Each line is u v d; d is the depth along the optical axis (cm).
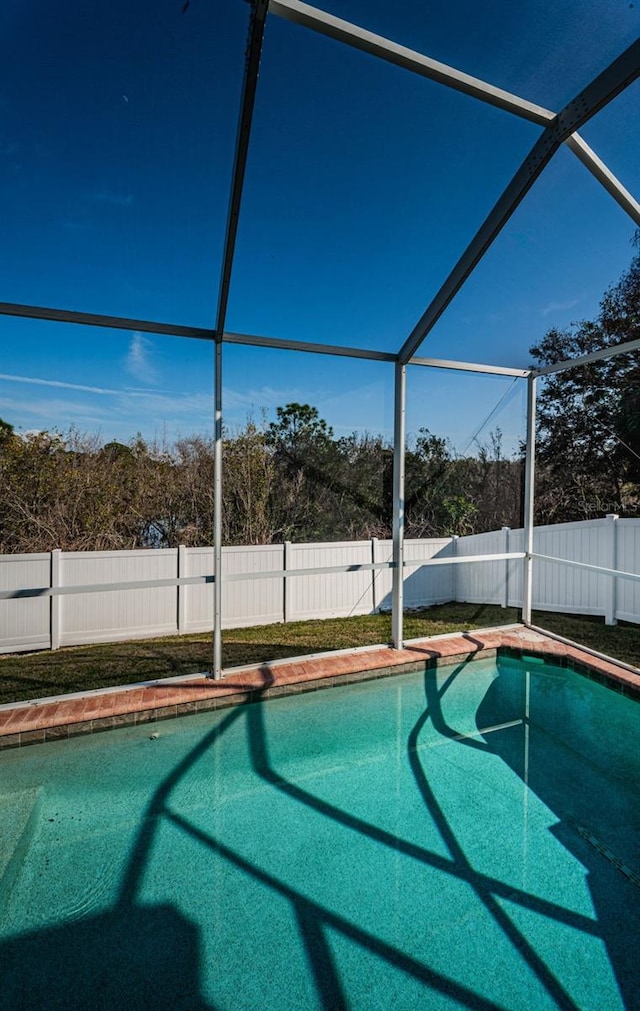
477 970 172
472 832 249
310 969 174
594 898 204
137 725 349
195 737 340
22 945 182
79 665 420
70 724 330
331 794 281
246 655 448
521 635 506
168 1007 160
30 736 321
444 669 458
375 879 216
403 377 450
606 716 387
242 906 201
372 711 386
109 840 240
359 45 210
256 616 516
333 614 545
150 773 299
